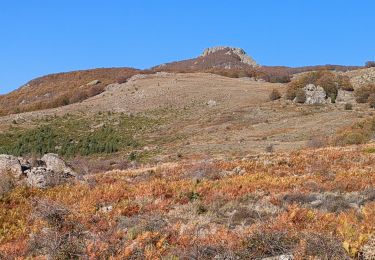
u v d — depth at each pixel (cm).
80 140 6975
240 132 6450
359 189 1806
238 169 2533
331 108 7538
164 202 1652
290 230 1075
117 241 1161
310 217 1236
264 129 6469
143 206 1619
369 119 5038
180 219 1407
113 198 1816
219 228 1212
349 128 5119
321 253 895
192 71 14412
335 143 4438
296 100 8150
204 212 1508
